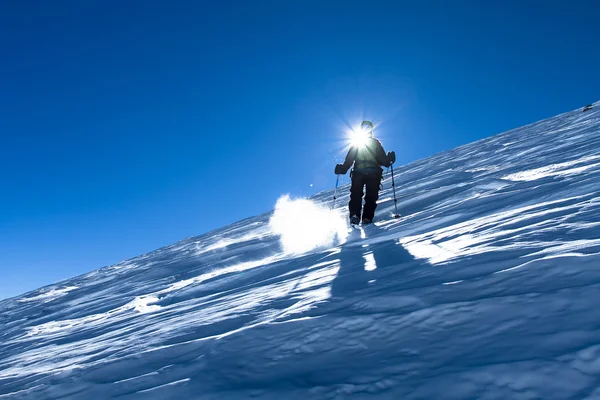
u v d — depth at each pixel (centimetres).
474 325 128
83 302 722
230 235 1277
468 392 97
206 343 181
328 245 495
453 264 198
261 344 160
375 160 603
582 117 1338
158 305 443
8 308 963
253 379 135
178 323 269
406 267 229
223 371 146
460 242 254
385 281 208
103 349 256
